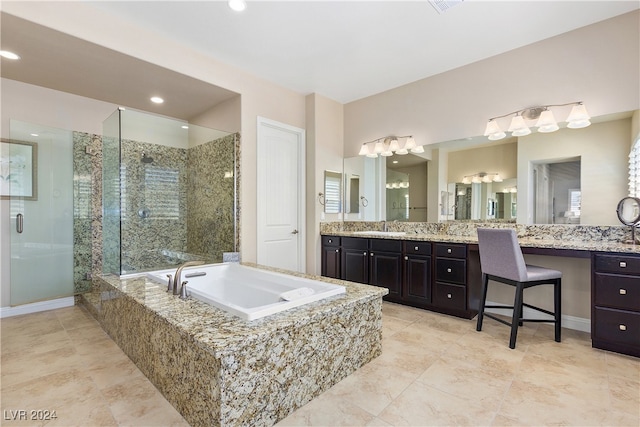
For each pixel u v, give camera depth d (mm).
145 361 1900
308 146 4188
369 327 2086
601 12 2463
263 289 2520
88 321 2926
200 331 1437
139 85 3223
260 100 3662
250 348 1375
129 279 2670
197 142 3840
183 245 3971
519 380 1874
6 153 3066
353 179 4426
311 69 3461
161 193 3736
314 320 1673
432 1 2332
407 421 1503
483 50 3051
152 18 2541
